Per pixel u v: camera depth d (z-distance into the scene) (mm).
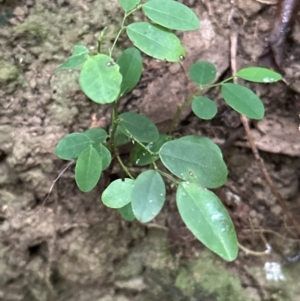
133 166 194
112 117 177
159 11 150
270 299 199
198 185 136
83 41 196
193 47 199
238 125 201
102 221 198
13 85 191
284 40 199
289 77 199
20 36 193
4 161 191
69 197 195
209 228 129
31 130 189
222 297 199
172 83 198
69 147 163
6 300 193
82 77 125
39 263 195
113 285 202
